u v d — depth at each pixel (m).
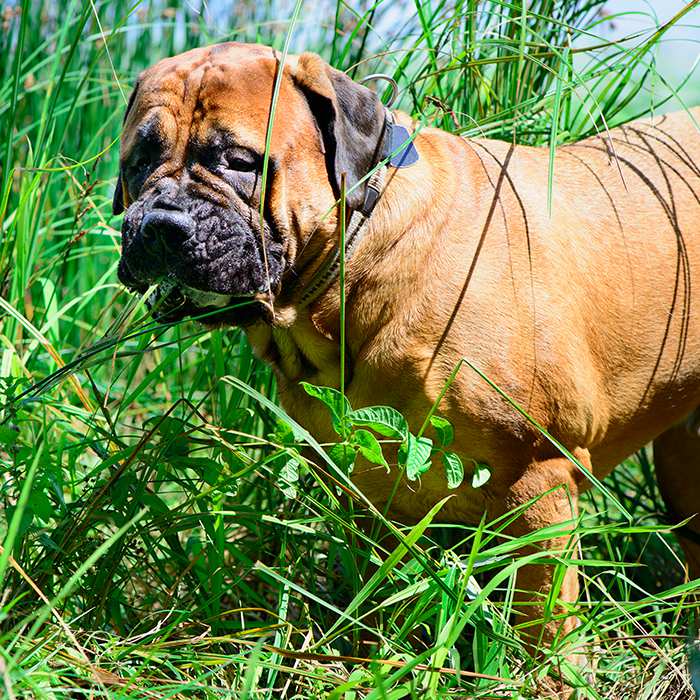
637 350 3.64
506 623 2.99
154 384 5.00
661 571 4.20
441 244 3.31
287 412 3.58
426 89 4.21
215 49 3.32
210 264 3.01
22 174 4.72
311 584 3.61
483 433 3.31
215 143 3.08
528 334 3.31
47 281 4.51
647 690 3.05
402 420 3.08
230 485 3.48
